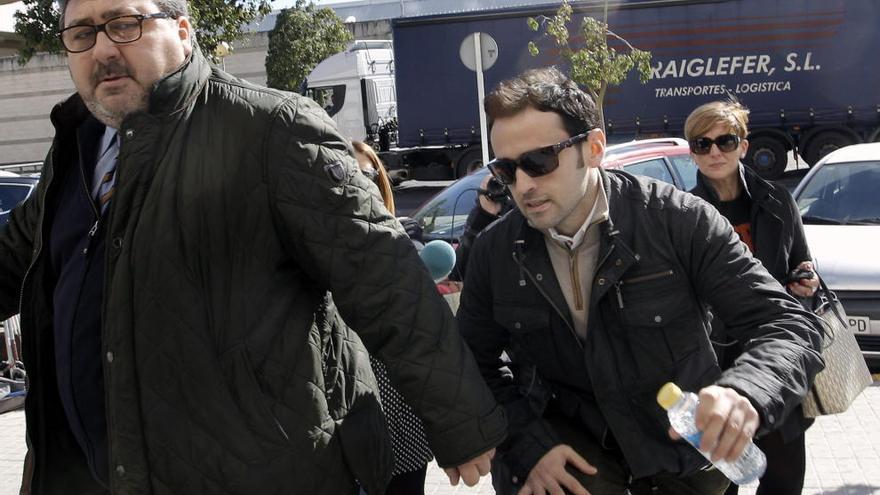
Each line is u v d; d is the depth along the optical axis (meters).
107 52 2.21
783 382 2.15
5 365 7.08
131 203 2.22
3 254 2.82
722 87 21.52
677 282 2.44
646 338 2.44
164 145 2.22
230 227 2.21
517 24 21.89
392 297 2.22
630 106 21.98
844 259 6.68
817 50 20.91
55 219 2.55
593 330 2.46
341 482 2.32
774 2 20.94
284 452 2.20
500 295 2.59
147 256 2.19
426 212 7.67
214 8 15.45
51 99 36.41
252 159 2.22
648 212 2.46
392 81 26.48
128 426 2.21
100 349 2.38
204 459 2.19
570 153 2.37
